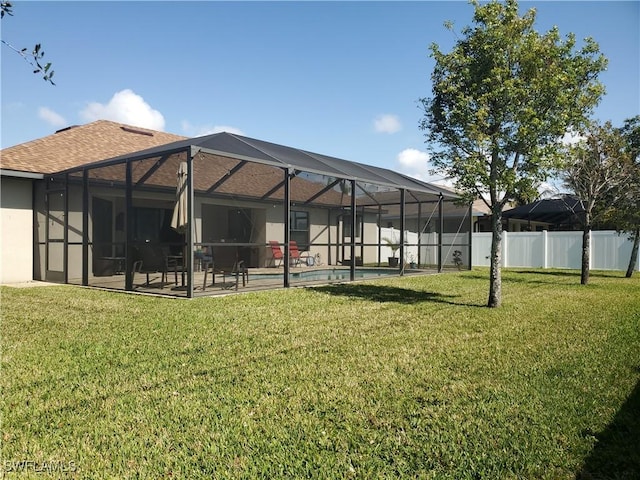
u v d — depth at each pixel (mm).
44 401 3115
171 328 5387
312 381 3535
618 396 3256
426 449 2471
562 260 16906
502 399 3186
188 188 7742
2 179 10805
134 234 14695
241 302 7441
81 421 2801
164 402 3100
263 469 2268
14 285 10141
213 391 3314
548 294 8992
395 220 23531
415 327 5590
